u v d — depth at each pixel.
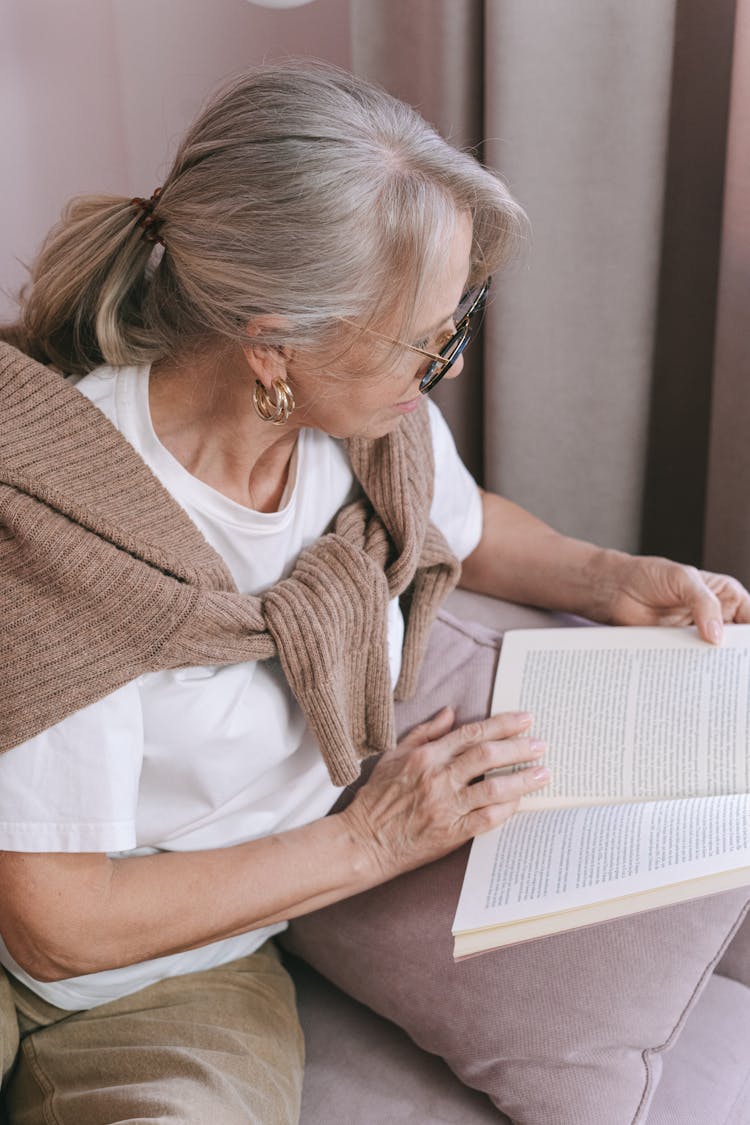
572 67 1.46
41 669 0.91
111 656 0.93
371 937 1.13
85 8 1.89
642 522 1.81
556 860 1.04
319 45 1.90
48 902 0.94
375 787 1.12
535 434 1.69
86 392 1.00
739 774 1.09
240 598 1.02
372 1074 1.14
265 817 1.13
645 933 1.06
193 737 1.02
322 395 0.98
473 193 0.93
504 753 1.12
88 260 0.99
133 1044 1.07
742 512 1.56
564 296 1.59
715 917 1.06
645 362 1.62
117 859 1.02
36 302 1.03
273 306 0.90
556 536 1.42
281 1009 1.15
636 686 1.20
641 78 1.44
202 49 1.92
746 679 1.18
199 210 0.91
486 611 1.42
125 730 0.95
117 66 1.94
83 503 0.93
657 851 1.01
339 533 1.14
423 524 1.19
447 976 1.09
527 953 1.07
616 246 1.54
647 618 1.33
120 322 1.01
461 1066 1.08
